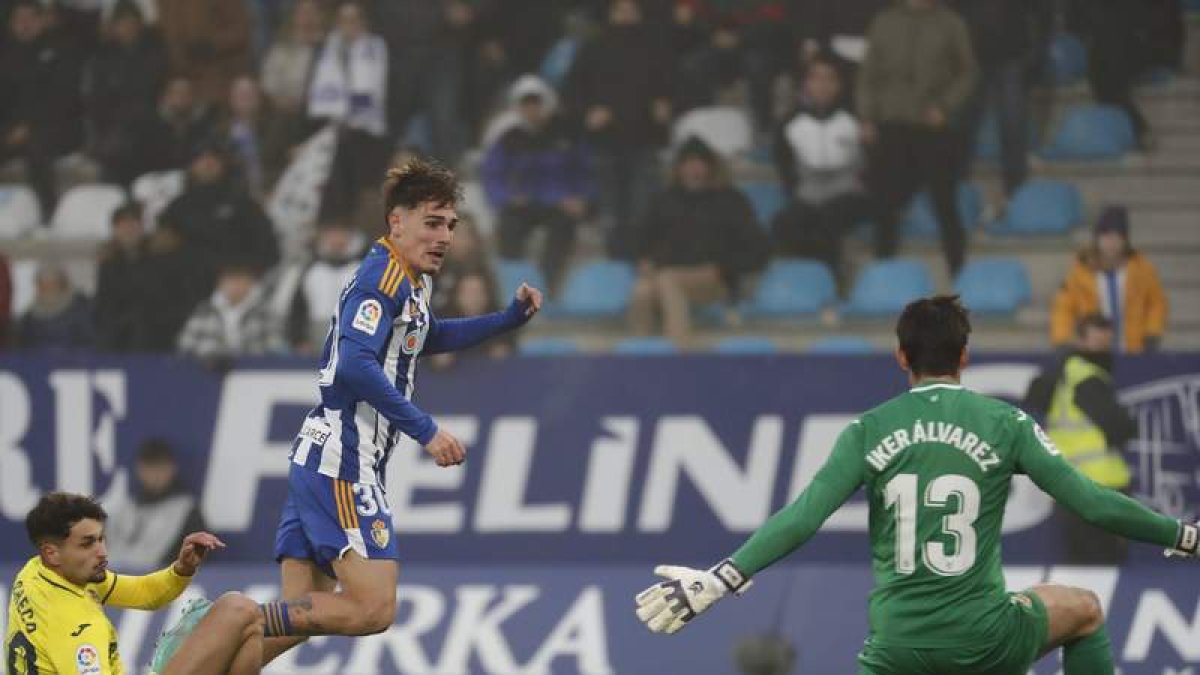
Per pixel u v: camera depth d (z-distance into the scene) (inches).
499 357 1395.2
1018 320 1635.1
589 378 1393.9
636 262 1628.9
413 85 1683.1
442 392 1390.3
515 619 1306.6
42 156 1690.5
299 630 780.6
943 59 1633.9
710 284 1590.8
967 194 1690.5
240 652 770.2
